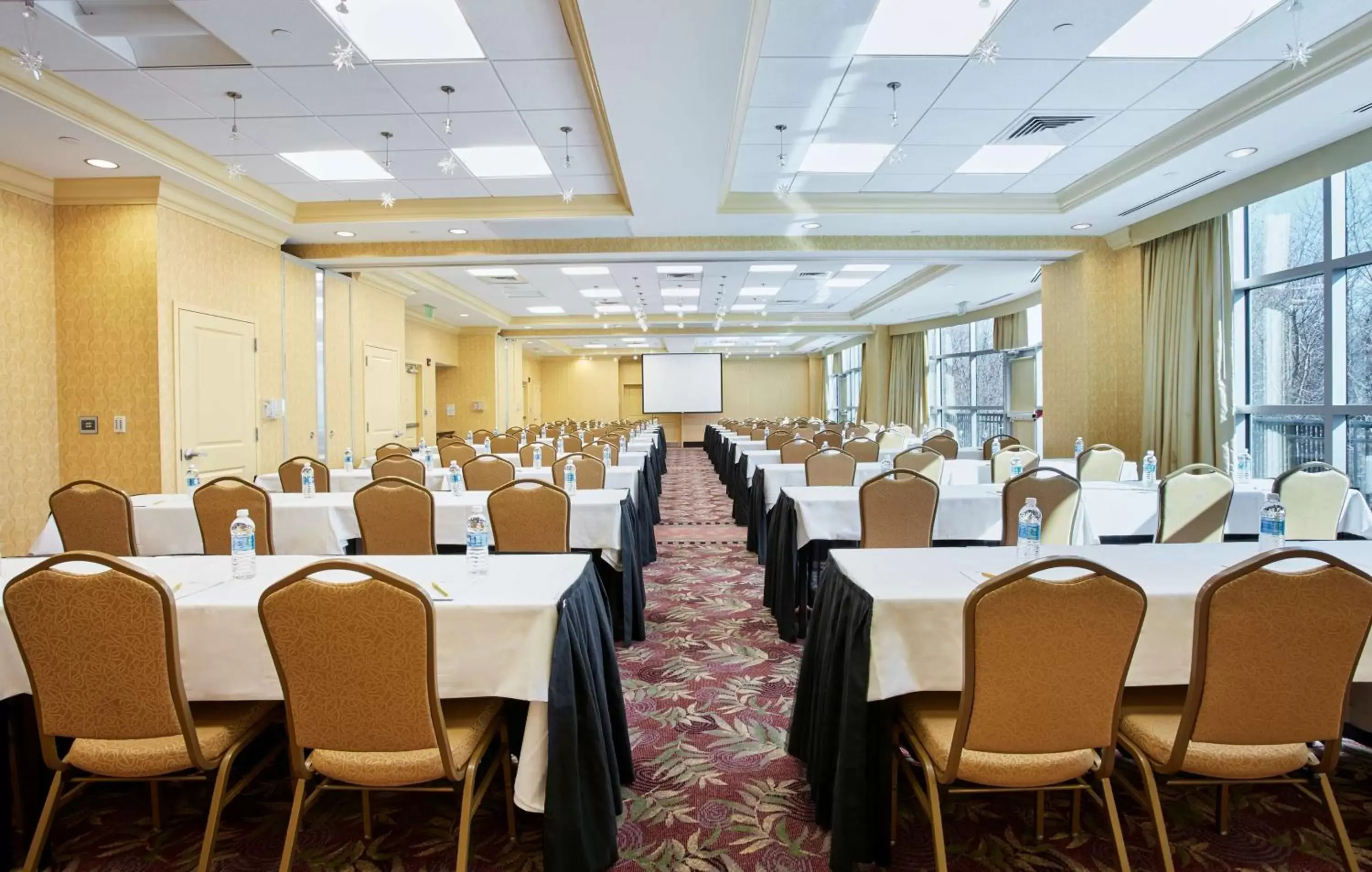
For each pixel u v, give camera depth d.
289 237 7.62
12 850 2.06
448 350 15.06
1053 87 4.65
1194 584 2.14
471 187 6.61
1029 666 1.68
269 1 3.56
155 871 1.99
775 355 24.92
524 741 1.92
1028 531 2.45
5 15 3.62
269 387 7.36
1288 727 1.73
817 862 2.01
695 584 5.14
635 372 25.30
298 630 1.70
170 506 4.38
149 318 5.77
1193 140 5.25
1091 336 8.02
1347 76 4.19
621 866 1.99
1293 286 6.20
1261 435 6.63
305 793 1.88
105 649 1.76
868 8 3.68
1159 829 1.83
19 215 5.49
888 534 3.73
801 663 2.52
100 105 4.67
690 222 7.26
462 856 1.77
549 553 3.65
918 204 7.04
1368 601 1.66
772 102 4.84
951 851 2.06
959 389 14.91
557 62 4.22
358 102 4.73
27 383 5.54
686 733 2.79
